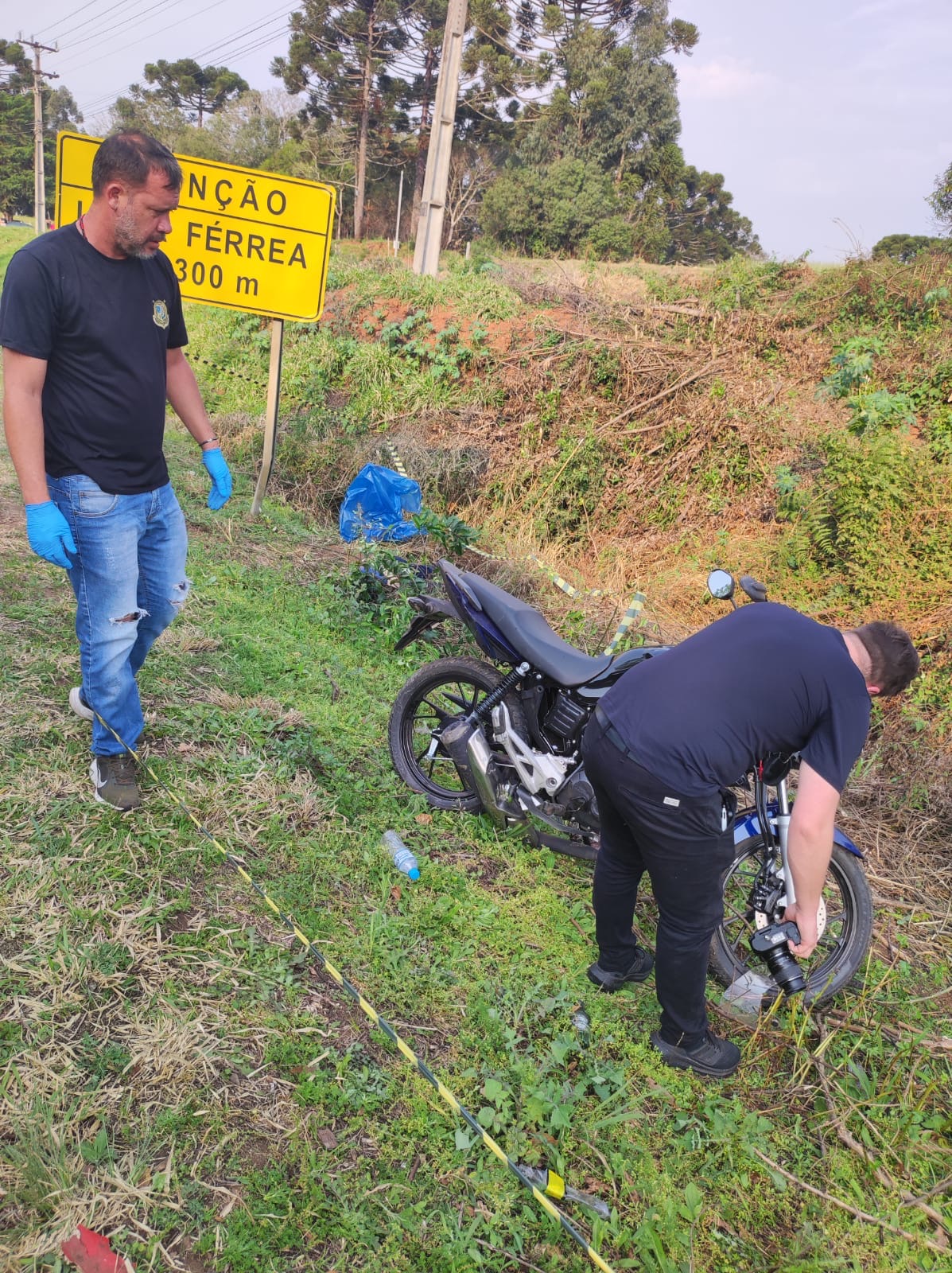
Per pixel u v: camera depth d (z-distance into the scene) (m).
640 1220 2.40
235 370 11.20
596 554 7.68
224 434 9.33
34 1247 2.02
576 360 8.92
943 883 4.02
